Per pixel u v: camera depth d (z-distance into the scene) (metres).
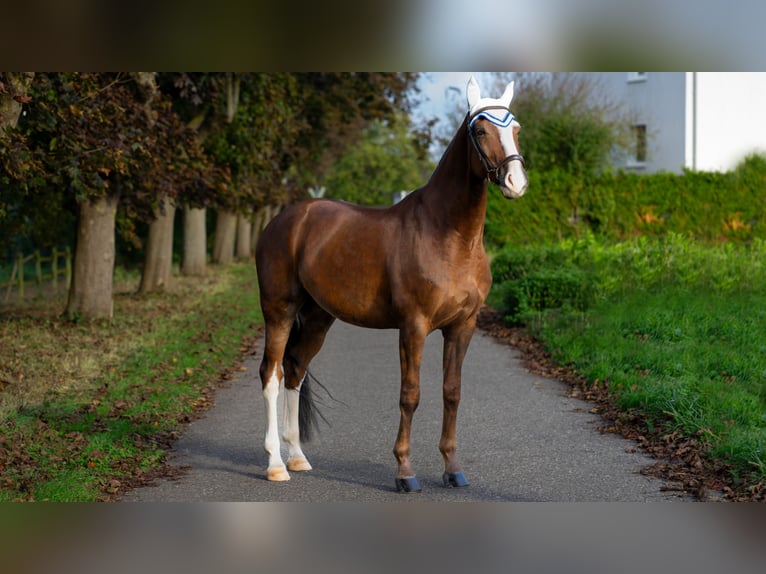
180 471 6.71
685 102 33.09
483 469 6.67
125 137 12.84
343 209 6.52
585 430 7.77
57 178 12.62
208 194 18.00
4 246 19.16
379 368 11.45
